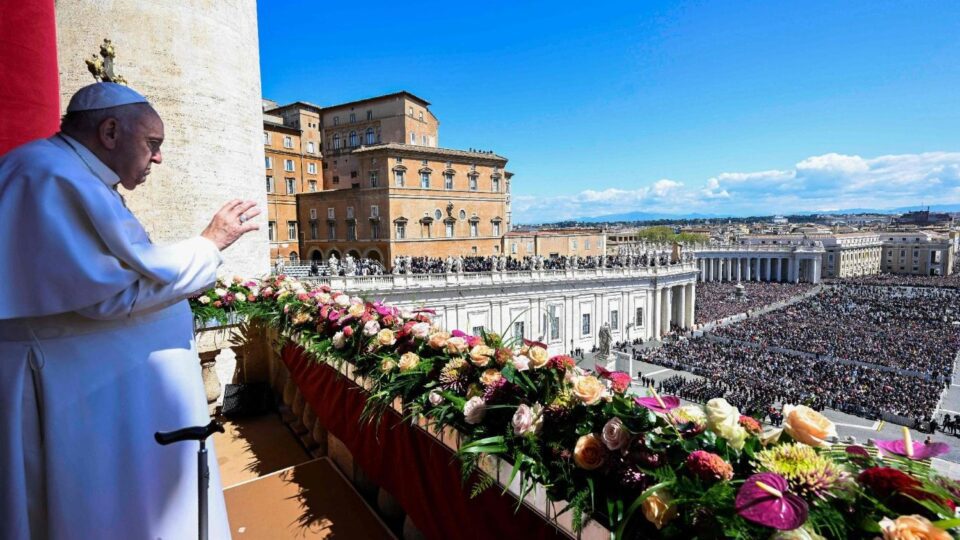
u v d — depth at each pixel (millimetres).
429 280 38844
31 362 2342
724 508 2391
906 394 37156
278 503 5895
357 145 62812
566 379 3568
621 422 2979
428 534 4430
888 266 157875
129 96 2561
